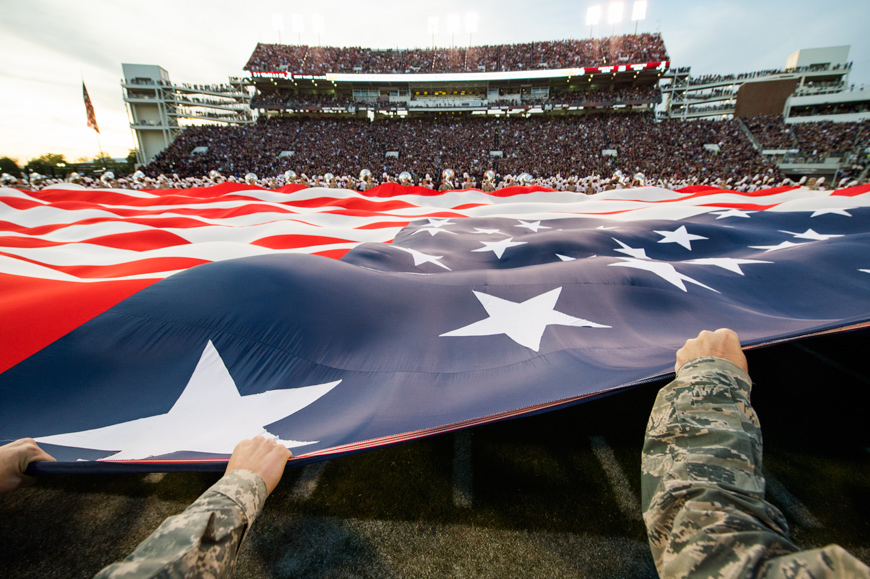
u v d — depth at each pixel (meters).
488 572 1.96
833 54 44.25
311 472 2.62
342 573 1.97
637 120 38.81
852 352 3.87
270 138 38.34
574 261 3.15
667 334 1.97
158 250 4.23
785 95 39.06
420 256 3.98
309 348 2.04
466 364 1.88
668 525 0.65
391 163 34.00
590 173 31.05
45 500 2.45
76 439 1.51
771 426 2.92
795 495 2.34
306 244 4.75
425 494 2.43
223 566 0.65
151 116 53.53
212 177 20.11
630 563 1.98
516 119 42.69
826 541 2.08
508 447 2.81
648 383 1.39
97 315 2.14
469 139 37.72
